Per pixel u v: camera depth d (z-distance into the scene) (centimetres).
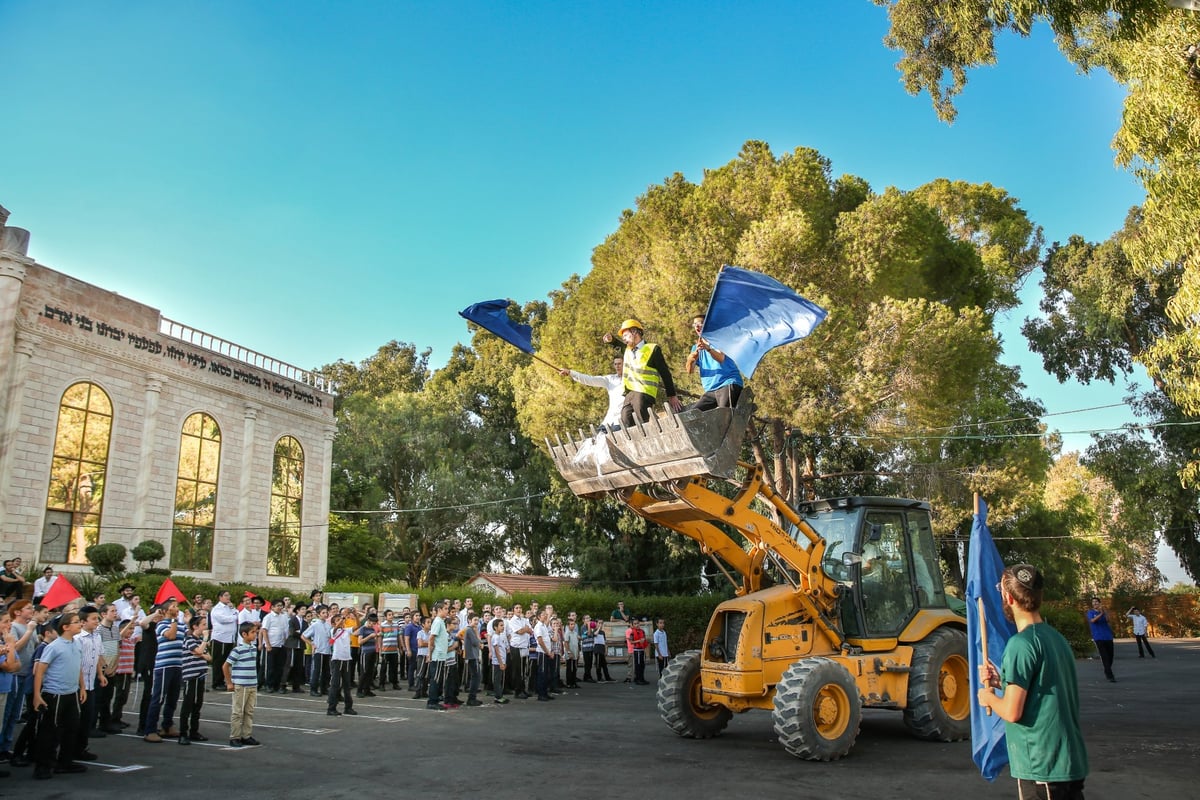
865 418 2534
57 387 2412
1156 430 3525
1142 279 3325
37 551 2312
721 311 823
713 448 776
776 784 744
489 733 1098
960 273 2977
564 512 4256
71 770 798
